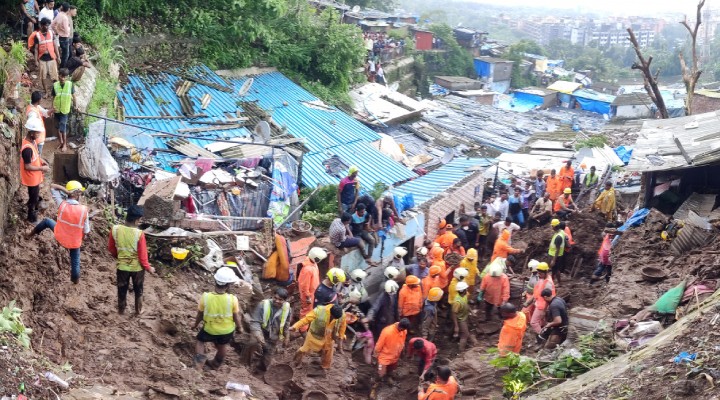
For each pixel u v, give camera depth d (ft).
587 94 185.37
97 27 73.36
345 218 49.47
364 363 43.42
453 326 49.37
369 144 81.71
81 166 45.29
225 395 31.50
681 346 28.63
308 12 104.32
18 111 41.16
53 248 36.04
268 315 36.91
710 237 48.32
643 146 63.10
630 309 40.75
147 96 74.64
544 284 43.09
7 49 53.72
